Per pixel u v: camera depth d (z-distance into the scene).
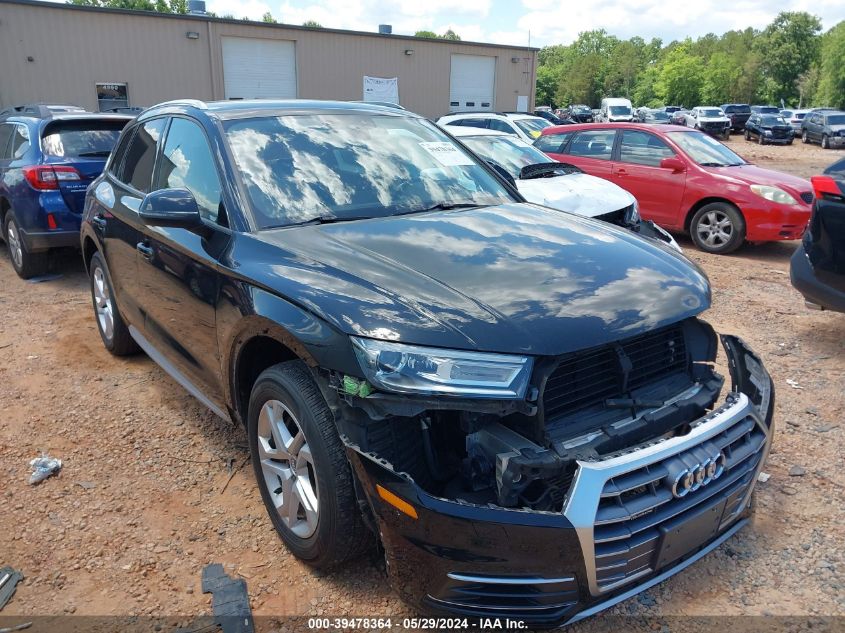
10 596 2.71
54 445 3.88
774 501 3.29
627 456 2.24
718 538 2.65
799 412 4.20
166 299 3.69
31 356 5.25
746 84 99.19
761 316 6.12
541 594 2.21
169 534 3.09
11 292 7.10
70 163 7.00
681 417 2.63
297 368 2.68
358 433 2.33
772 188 8.51
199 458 3.74
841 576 2.79
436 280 2.57
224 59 24.27
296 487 2.75
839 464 3.60
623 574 2.28
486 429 2.38
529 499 2.36
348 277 2.59
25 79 21.11
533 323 2.32
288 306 2.58
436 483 2.46
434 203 3.57
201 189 3.46
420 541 2.21
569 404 2.45
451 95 30.00
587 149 10.39
